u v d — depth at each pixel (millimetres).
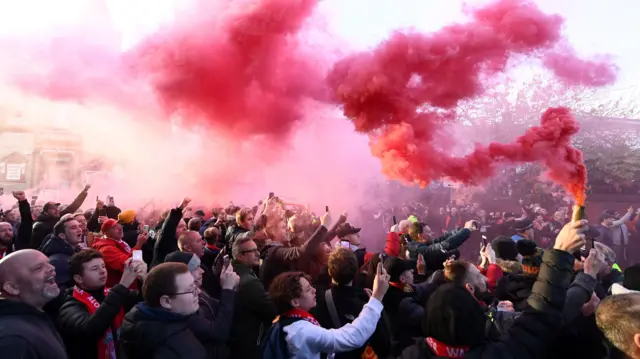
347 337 2725
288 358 2738
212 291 4797
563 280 2238
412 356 2340
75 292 3336
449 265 3793
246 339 3404
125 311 3621
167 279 2621
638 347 1837
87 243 6297
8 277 2445
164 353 2498
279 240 5551
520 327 2221
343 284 3494
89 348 3191
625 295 2006
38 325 2383
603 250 4512
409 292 3953
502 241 5285
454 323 2135
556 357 2732
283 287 2885
